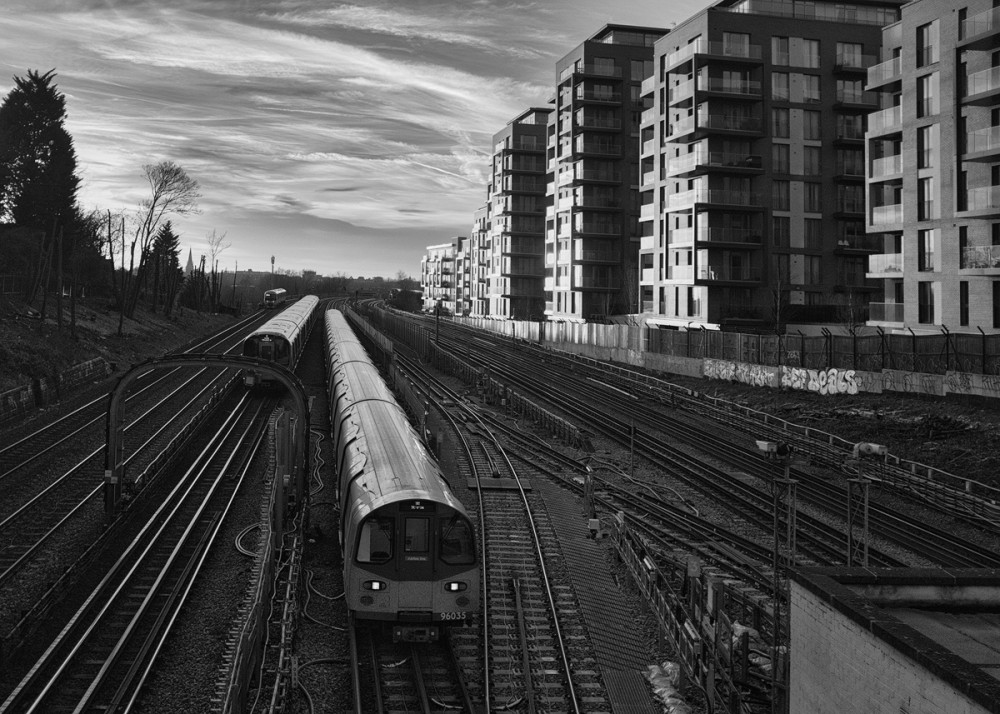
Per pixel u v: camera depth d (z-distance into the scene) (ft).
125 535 72.74
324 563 68.33
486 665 48.37
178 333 265.34
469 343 264.72
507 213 334.85
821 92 200.23
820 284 199.93
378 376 113.19
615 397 159.53
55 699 43.68
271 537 62.54
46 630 52.13
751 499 92.27
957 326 134.92
